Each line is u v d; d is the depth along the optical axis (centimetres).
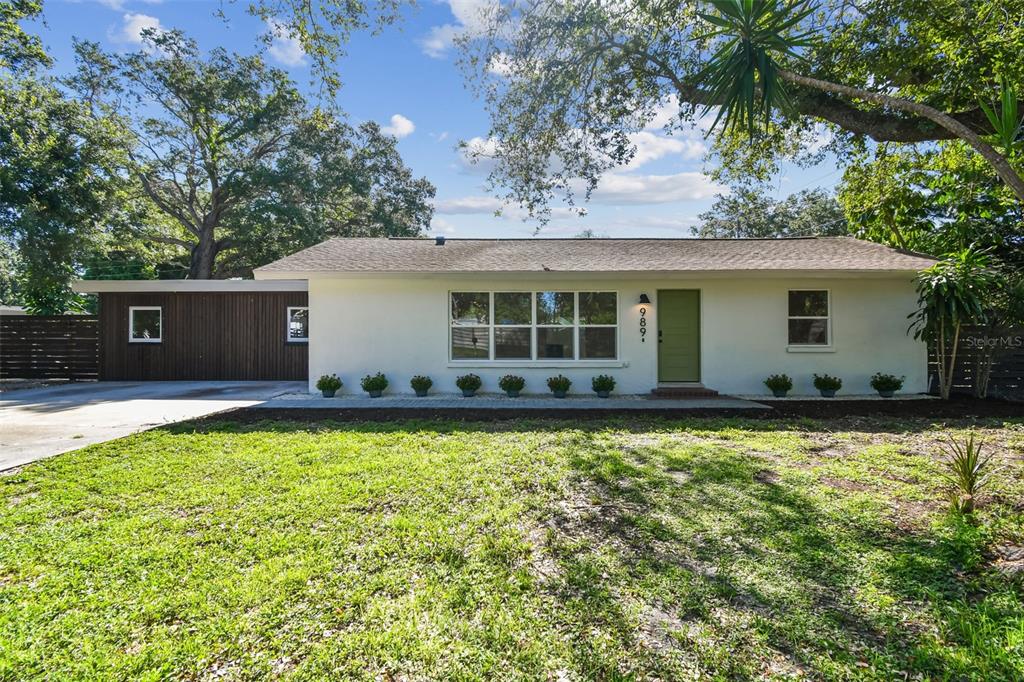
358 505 432
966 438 664
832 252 1209
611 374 1160
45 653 245
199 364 1468
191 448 629
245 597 290
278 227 2462
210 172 2544
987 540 350
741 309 1147
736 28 513
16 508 431
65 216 1609
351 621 271
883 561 328
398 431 730
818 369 1138
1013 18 706
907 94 807
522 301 1170
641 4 782
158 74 2333
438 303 1167
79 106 1773
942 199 1258
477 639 255
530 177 952
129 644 253
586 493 462
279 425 779
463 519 403
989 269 995
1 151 1509
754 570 321
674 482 489
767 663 236
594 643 251
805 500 435
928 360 1145
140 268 2930
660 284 1155
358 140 3053
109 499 451
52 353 1495
